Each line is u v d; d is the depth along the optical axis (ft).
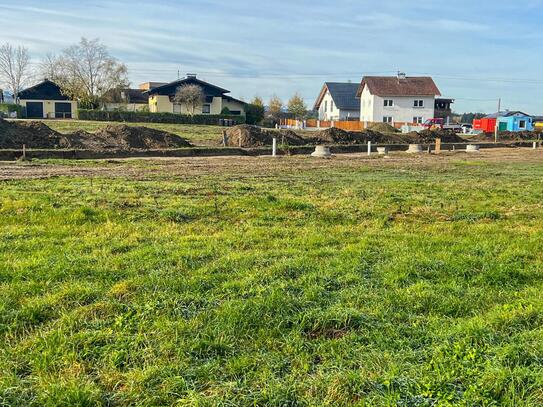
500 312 15.30
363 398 10.94
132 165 65.36
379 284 17.97
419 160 86.58
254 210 32.12
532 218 32.42
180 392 11.16
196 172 58.39
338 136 122.93
